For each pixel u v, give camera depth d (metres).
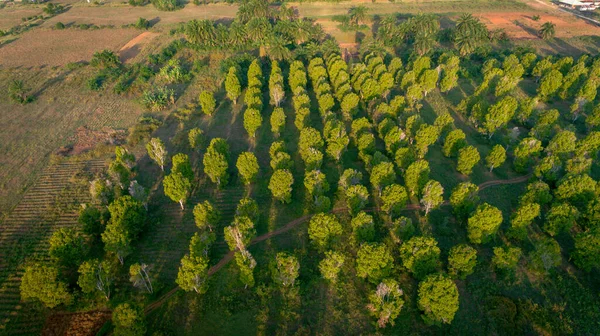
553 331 60.34
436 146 106.00
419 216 83.12
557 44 173.38
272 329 61.91
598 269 70.06
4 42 179.88
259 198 88.62
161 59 157.62
